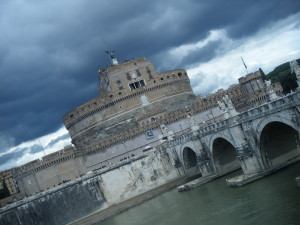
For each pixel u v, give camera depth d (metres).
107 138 111.00
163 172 86.69
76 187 80.19
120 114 117.56
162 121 108.19
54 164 98.00
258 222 38.06
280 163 54.53
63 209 77.81
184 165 83.88
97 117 119.31
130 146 106.38
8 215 72.88
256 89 112.69
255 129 53.03
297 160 54.97
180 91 126.88
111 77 119.81
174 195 69.75
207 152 70.44
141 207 70.38
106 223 66.38
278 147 55.03
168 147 87.56
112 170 84.12
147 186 84.94
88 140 120.19
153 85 121.50
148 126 107.44
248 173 56.59
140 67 123.00
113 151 106.06
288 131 54.19
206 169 71.25
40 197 76.56
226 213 44.78
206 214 47.59
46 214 76.12
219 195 54.94
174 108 121.31
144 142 106.69
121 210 73.62
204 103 112.44
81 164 102.44
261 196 45.97
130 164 85.94
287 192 43.69
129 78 121.06
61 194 78.50
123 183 84.31
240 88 116.69
